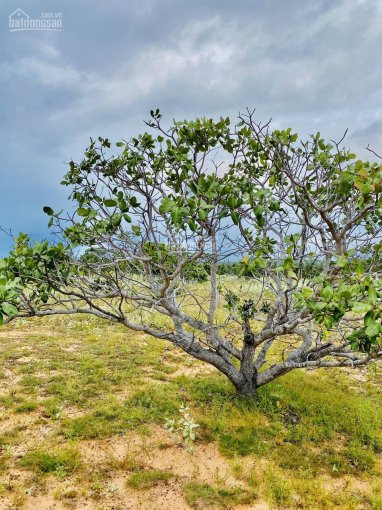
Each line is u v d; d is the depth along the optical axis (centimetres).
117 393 814
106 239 656
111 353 1051
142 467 582
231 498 521
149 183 750
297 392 867
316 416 769
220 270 959
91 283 730
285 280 780
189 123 705
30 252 615
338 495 539
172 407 756
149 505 502
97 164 779
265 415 755
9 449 589
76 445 612
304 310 638
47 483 532
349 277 518
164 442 646
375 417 773
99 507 494
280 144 630
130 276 809
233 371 811
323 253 610
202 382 895
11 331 1231
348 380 990
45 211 627
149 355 1051
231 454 622
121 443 634
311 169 730
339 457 636
